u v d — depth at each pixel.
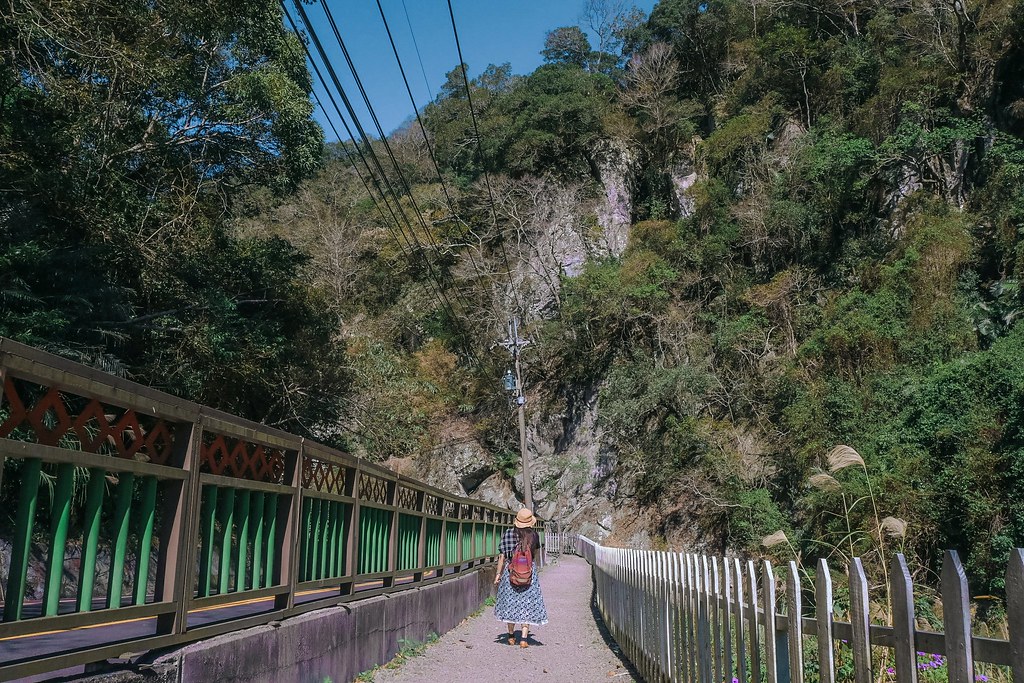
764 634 3.84
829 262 36.38
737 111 48.41
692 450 35.16
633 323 44.00
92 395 3.30
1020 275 24.33
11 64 13.18
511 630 9.47
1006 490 17.30
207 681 4.01
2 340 2.72
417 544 9.62
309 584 5.76
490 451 47.38
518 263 52.09
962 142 30.92
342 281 52.44
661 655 6.34
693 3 55.09
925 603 8.20
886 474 19.47
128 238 16.67
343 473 6.84
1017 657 2.14
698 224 45.34
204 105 20.80
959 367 20.58
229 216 23.58
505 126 54.75
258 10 19.33
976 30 31.20
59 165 15.14
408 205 58.50
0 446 2.73
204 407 4.23
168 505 4.03
